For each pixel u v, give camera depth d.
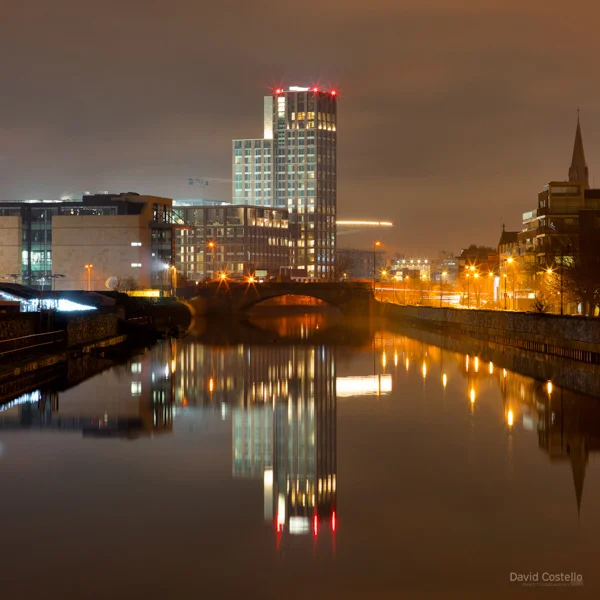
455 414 73.25
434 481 51.81
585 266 147.25
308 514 45.62
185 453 58.75
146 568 38.44
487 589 36.47
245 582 37.19
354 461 56.81
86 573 37.97
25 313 113.88
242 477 52.59
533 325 125.50
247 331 191.75
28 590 36.28
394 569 38.47
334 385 92.81
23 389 87.50
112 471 53.81
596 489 49.91
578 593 35.97
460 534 42.59
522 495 48.84
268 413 74.94
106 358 122.12
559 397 81.75
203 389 89.62
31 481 51.53
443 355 125.88
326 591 36.31
